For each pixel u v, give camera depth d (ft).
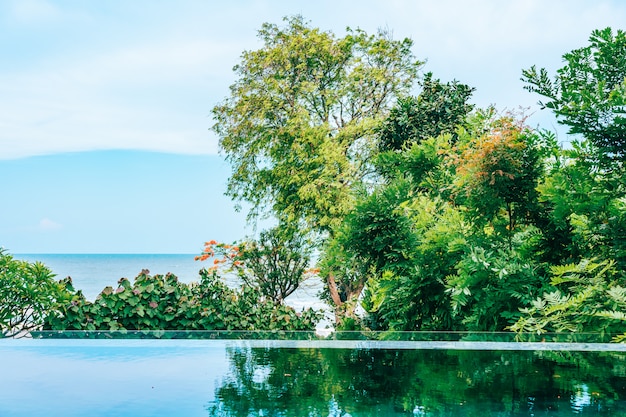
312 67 59.72
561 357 9.26
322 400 6.58
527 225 16.66
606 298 13.30
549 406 6.23
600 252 14.99
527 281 14.65
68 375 8.14
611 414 5.90
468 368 8.35
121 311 15.52
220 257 45.62
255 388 7.33
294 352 9.82
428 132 39.99
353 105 61.98
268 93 57.88
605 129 13.67
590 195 14.35
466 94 43.37
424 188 20.33
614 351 9.73
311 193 51.06
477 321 14.71
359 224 16.83
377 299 20.42
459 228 16.97
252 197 60.39
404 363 8.80
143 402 6.68
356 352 9.75
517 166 15.24
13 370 8.51
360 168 55.93
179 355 9.57
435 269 16.55
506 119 15.58
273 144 57.52
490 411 6.05
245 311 19.89
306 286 50.34
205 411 6.24
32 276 14.66
